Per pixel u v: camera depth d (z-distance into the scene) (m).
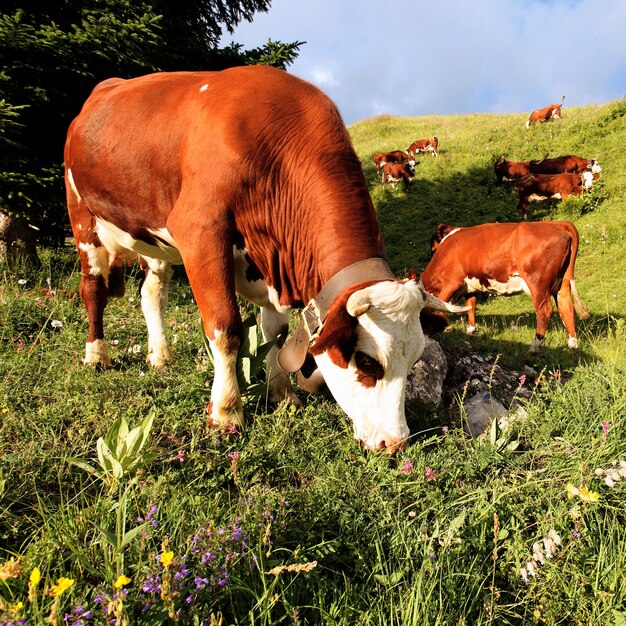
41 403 3.59
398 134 28.25
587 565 2.50
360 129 30.59
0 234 7.52
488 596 2.28
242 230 3.43
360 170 3.36
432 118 31.27
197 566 2.06
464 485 3.12
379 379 2.90
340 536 2.51
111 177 4.02
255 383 3.98
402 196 18.81
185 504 2.64
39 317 5.15
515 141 21.22
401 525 2.66
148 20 7.38
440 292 8.28
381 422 2.93
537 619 2.28
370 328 2.83
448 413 4.28
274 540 2.40
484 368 5.58
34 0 7.51
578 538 2.54
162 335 4.60
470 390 4.90
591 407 3.90
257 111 3.35
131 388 3.93
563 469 3.18
